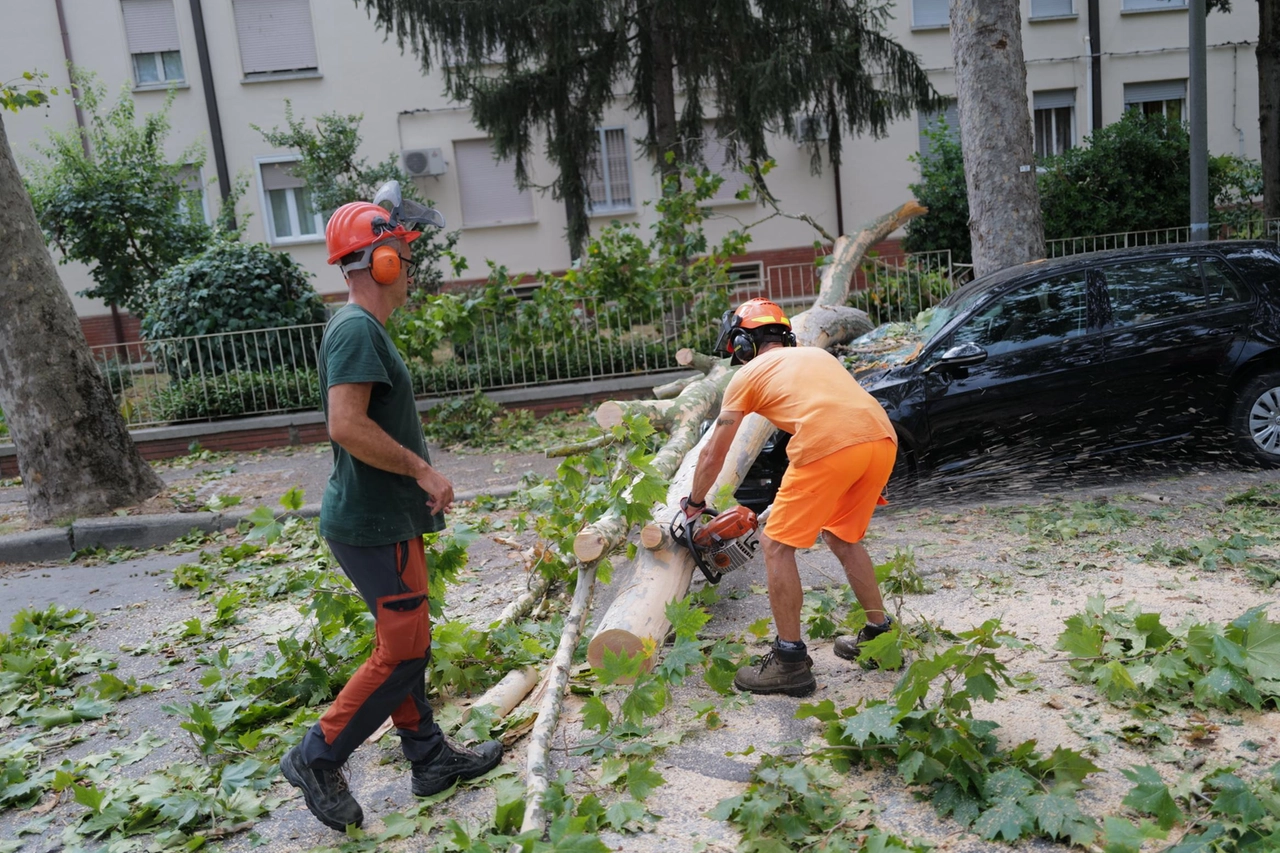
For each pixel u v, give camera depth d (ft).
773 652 12.66
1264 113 52.65
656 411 20.15
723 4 43.88
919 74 48.67
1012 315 22.12
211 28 63.98
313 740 10.01
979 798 9.64
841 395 12.49
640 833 9.77
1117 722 11.06
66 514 27.53
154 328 40.22
